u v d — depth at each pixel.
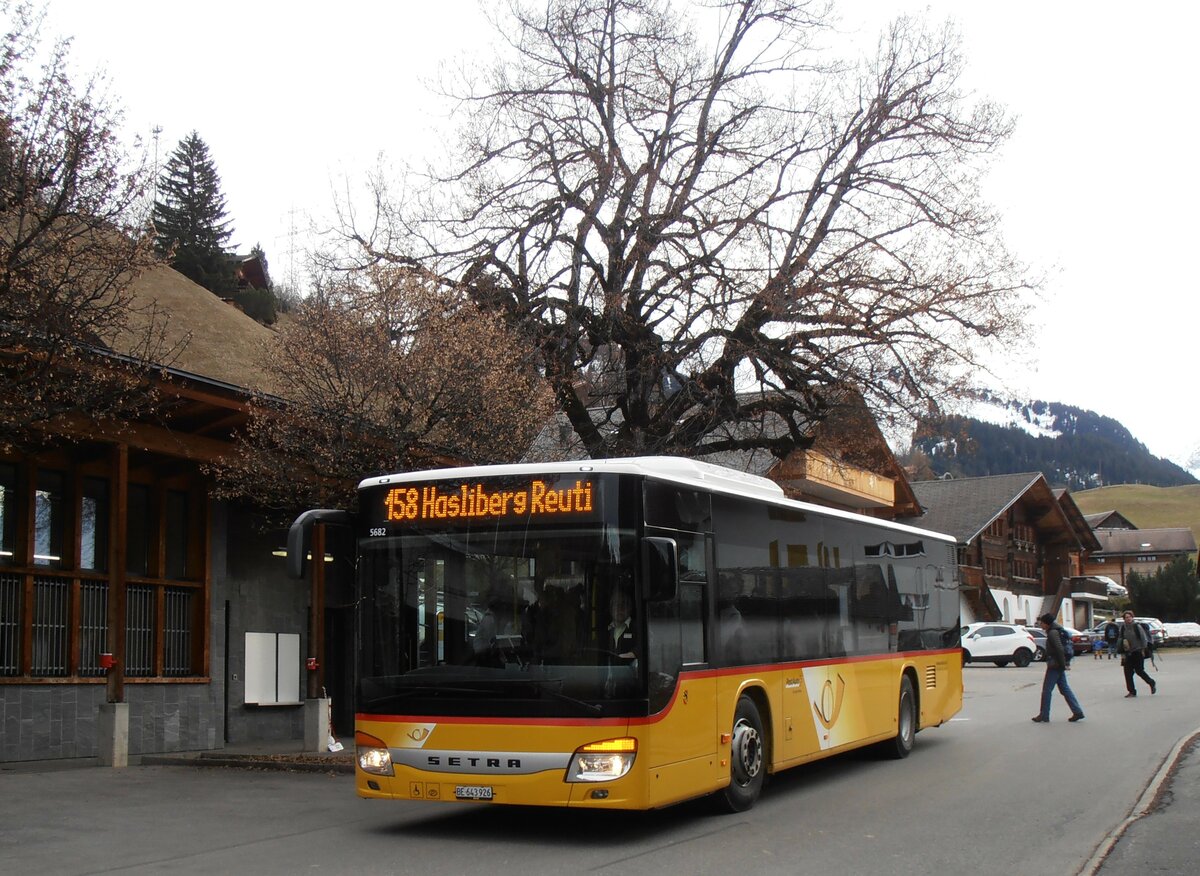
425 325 16.02
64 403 12.31
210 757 16.75
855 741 14.38
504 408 16.27
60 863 9.18
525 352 19.02
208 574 19.27
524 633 9.86
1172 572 85.19
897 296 21.34
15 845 10.00
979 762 15.46
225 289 56.22
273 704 20.55
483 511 10.27
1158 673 41.25
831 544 14.26
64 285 12.02
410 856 9.40
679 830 10.51
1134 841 9.36
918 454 26.38
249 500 19.03
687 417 22.91
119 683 16.12
